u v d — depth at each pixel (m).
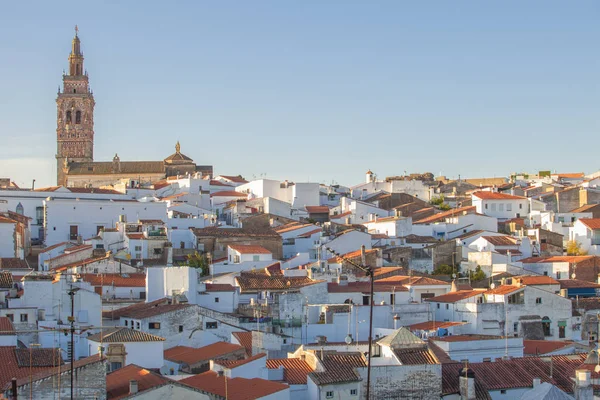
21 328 132.62
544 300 163.25
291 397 111.62
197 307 145.88
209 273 198.62
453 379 117.88
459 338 136.25
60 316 142.50
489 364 124.12
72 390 94.56
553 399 109.94
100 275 175.62
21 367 111.00
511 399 118.69
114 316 149.50
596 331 167.00
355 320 154.25
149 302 160.00
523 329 160.75
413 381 114.06
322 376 111.62
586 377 114.06
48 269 188.62
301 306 158.88
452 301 162.38
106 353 118.00
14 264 188.75
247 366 112.19
